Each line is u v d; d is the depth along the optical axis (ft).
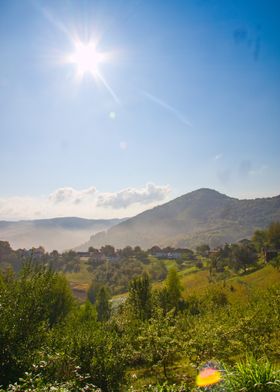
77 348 68.13
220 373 31.68
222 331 106.73
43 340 62.69
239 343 100.22
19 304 60.49
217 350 94.12
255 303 183.83
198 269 620.90
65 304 159.53
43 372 54.08
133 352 93.81
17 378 54.60
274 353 97.60
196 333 107.55
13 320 58.29
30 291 62.69
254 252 599.98
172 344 95.61
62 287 159.74
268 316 129.70
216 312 178.19
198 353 94.02
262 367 27.73
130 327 133.80
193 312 253.65
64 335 73.77
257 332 109.29
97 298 297.53
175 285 263.90
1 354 56.24
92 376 65.46
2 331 56.54
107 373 67.87
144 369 106.01
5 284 66.18
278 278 395.34
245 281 422.41
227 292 358.23
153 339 96.68
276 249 588.50
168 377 91.15
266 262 526.98
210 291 303.89
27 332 59.36
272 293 196.24
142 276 213.66
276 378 26.61
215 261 584.81
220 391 28.35
